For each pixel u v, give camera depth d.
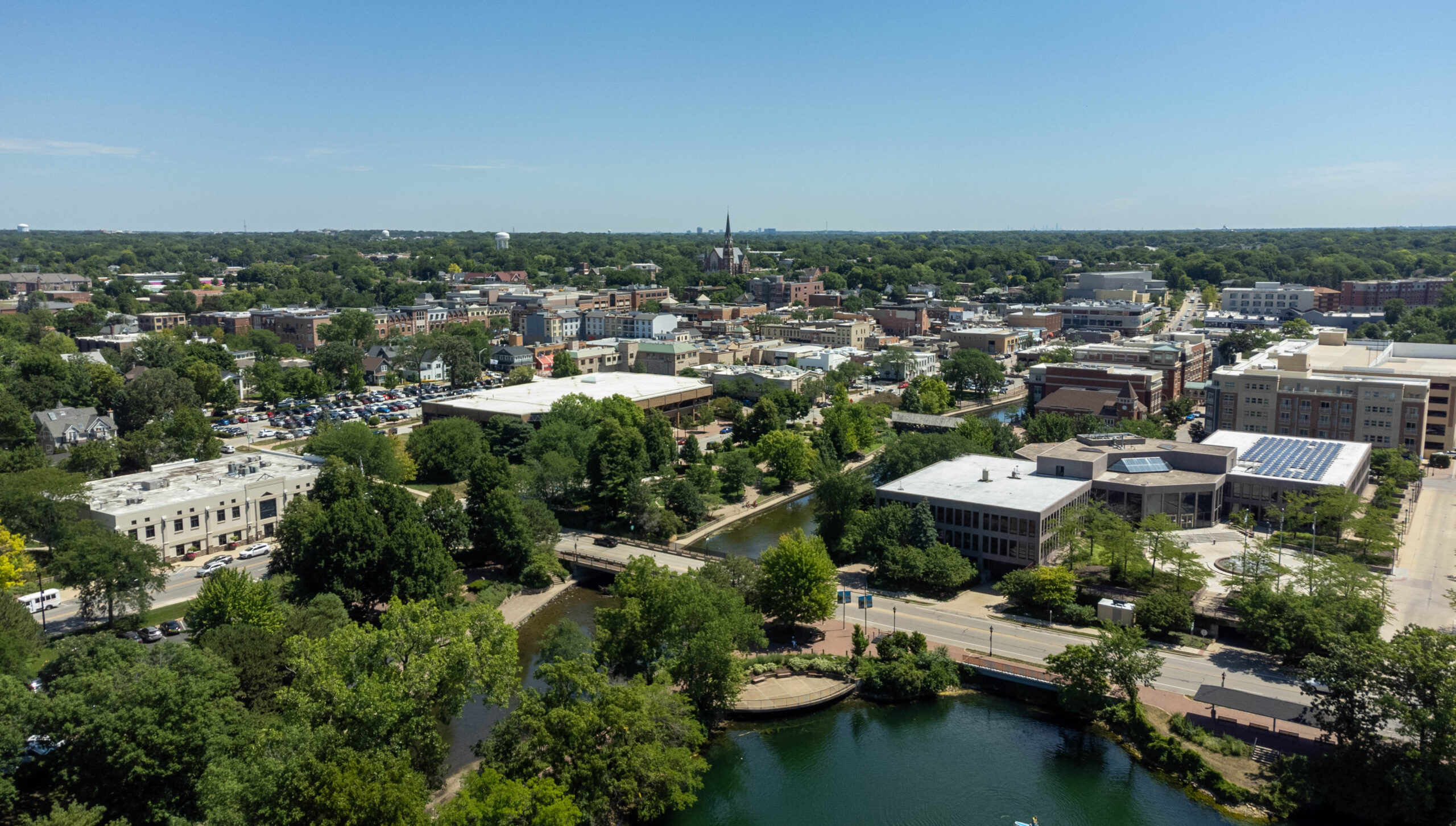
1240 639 147.62
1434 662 104.19
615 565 179.50
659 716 109.00
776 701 131.25
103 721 91.94
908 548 170.25
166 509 176.50
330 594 141.75
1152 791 112.81
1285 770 109.88
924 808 110.50
